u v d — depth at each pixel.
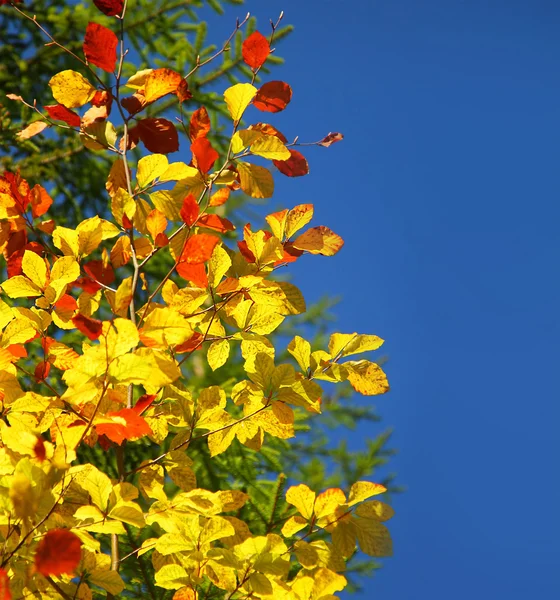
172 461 3.52
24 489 3.21
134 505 3.31
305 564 3.44
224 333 3.55
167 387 3.52
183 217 3.49
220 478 4.34
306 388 3.47
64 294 3.50
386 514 3.46
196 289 3.53
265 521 3.84
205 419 3.52
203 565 3.42
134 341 3.24
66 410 3.43
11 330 3.46
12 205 3.54
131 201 3.53
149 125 3.55
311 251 3.55
